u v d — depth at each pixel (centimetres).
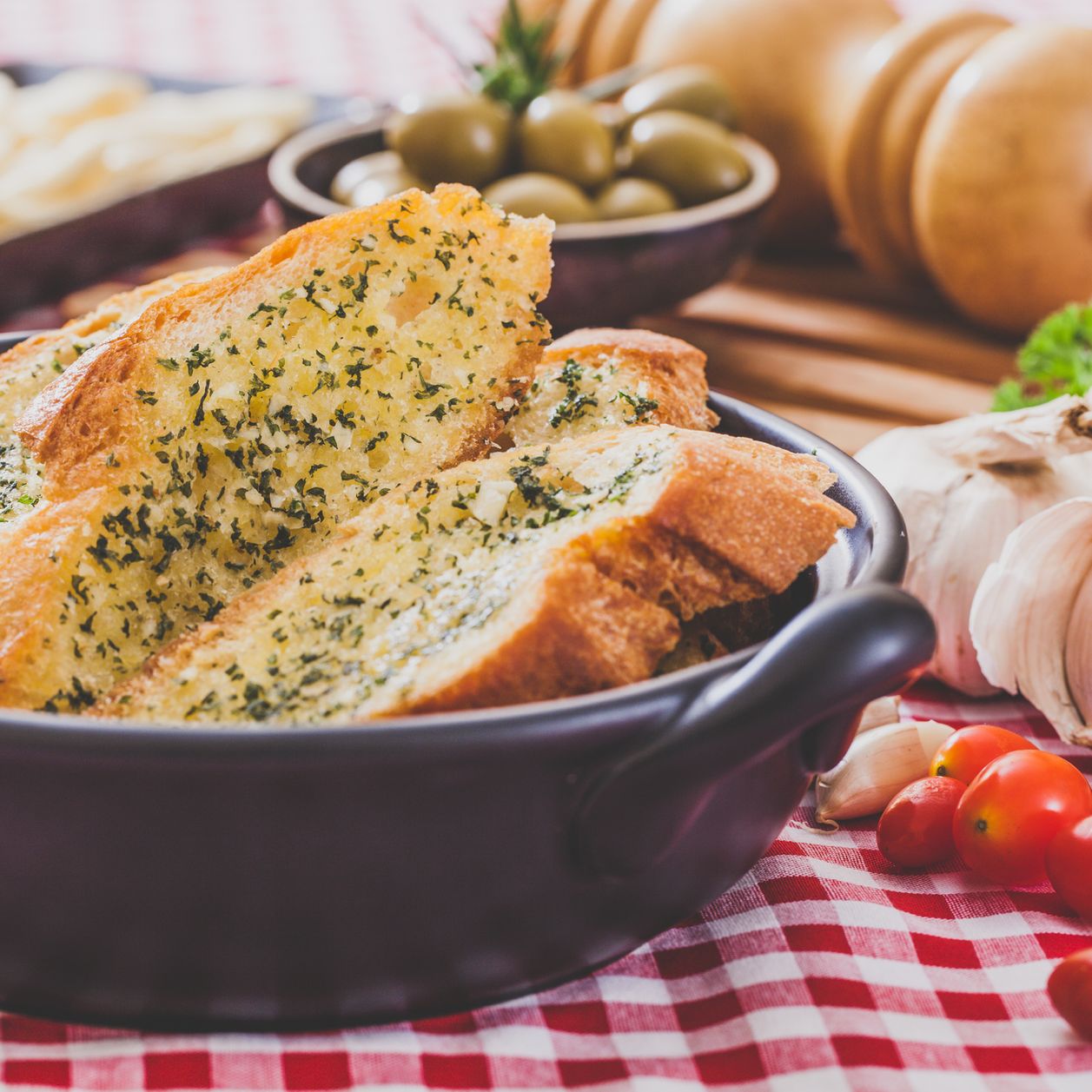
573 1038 52
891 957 57
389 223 60
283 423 60
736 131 79
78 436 59
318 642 55
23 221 81
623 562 53
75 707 56
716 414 62
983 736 61
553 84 80
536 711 45
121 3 108
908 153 78
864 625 46
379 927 48
